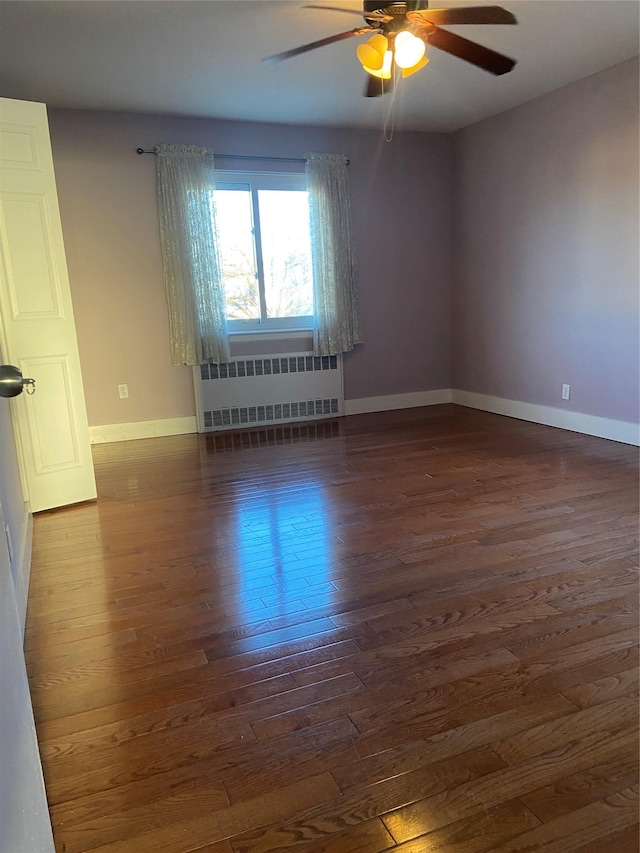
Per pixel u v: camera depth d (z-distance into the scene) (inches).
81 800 55.4
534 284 192.2
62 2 109.8
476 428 193.8
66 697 69.7
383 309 222.7
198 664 75.2
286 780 56.9
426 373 235.3
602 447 164.4
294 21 120.2
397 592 90.9
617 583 91.0
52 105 170.2
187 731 63.7
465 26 128.9
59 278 126.9
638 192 154.7
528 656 74.2
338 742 61.4
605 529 110.5
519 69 154.9
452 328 235.1
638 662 72.5
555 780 55.8
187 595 92.6
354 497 132.9
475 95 174.9
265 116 186.4
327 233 204.4
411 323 228.7
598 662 72.6
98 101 167.5
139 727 64.5
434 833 51.0
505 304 205.9
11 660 39.1
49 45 128.4
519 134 188.7
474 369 226.1
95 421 191.2
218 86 157.2
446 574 95.8
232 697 68.9
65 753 61.1
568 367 183.9
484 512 120.9
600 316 170.7
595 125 163.0
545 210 183.8
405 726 63.3
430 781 56.2
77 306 183.5
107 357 189.3
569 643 76.5
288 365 210.7
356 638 79.6
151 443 189.3
